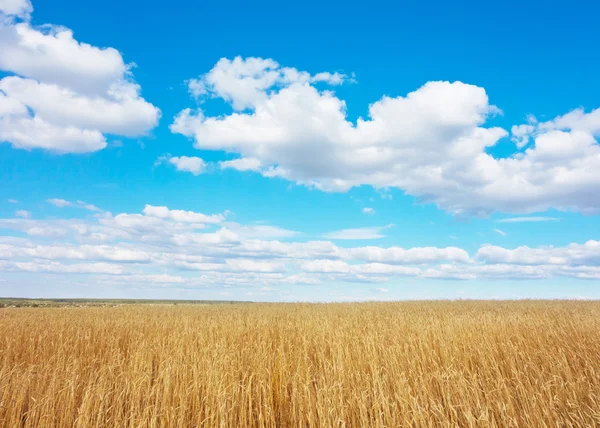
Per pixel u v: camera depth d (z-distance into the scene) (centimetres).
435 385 689
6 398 649
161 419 589
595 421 556
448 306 2605
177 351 905
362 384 677
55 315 1998
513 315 1606
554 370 725
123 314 2077
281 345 907
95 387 669
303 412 639
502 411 575
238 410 646
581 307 2245
